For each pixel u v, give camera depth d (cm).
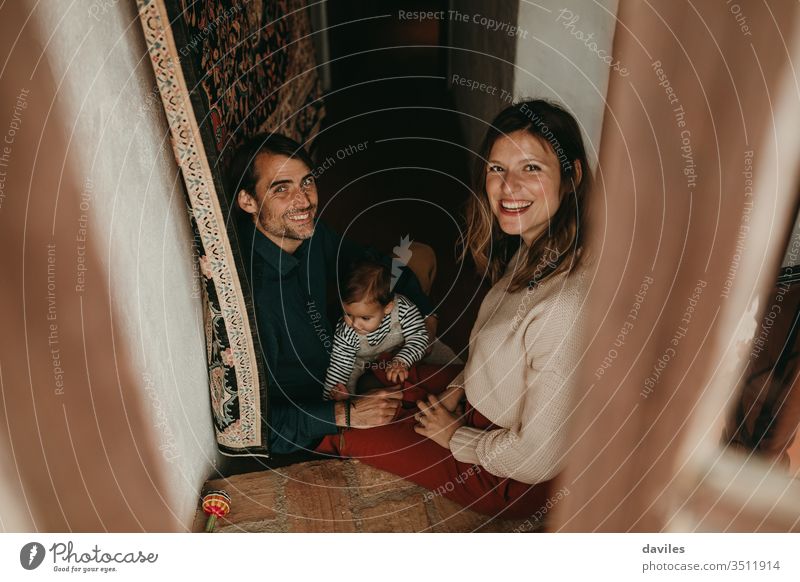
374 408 142
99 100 100
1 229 89
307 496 136
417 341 154
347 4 314
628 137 78
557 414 116
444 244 191
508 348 126
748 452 116
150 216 118
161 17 94
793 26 67
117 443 112
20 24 82
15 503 105
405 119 261
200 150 106
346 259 156
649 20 71
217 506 130
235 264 119
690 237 84
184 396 133
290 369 148
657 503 113
